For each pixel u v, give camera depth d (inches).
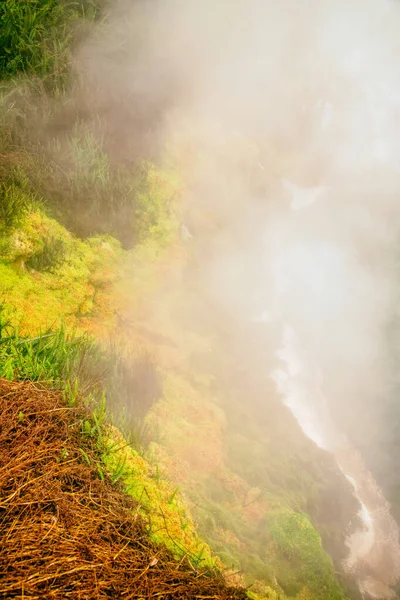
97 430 76.9
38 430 67.1
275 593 87.5
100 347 124.5
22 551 50.0
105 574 51.7
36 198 145.3
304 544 107.7
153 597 51.8
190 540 70.8
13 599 44.5
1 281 121.4
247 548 99.3
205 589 56.7
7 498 55.4
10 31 172.6
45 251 137.6
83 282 145.3
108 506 62.7
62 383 82.8
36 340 90.8
